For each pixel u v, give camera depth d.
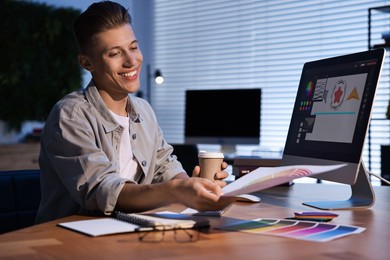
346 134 1.52
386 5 4.52
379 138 4.55
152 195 1.28
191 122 4.73
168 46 6.06
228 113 4.61
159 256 0.93
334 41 4.89
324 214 1.35
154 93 6.17
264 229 1.17
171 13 6.03
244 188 1.12
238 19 5.51
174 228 1.16
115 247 1.00
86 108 1.60
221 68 5.63
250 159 2.05
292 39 5.14
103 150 1.61
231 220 1.29
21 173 1.82
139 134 1.76
